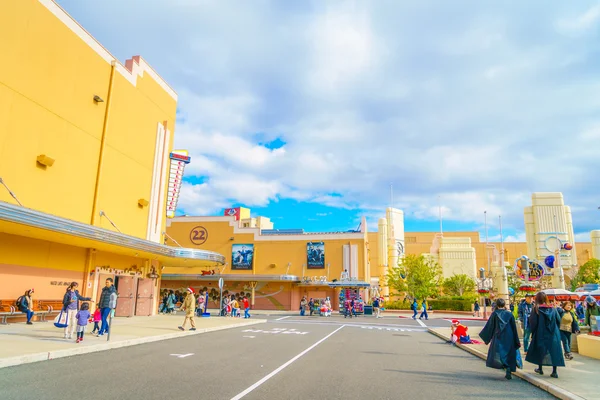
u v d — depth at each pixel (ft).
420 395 26.27
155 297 95.71
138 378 28.27
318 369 34.37
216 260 97.09
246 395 24.62
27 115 57.77
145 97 89.51
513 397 26.55
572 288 171.12
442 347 54.60
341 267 169.27
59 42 63.87
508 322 32.27
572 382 29.68
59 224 51.96
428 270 179.01
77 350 37.70
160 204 94.94
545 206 251.19
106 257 76.64
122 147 80.23
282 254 174.50
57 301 62.69
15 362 31.65
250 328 73.97
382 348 51.19
